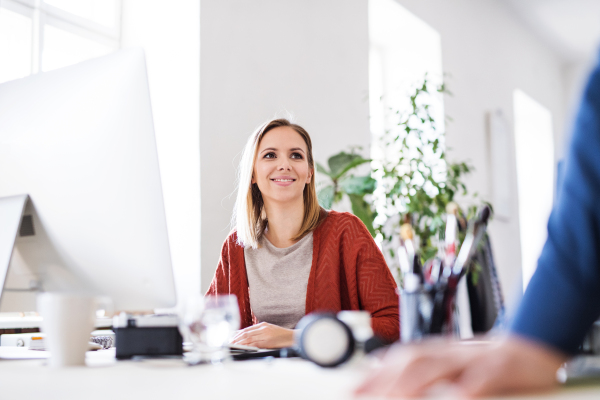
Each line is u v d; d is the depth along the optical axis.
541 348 0.50
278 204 1.76
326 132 3.37
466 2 4.96
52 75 1.08
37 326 1.96
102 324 1.89
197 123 2.59
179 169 2.65
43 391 0.61
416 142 3.91
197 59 2.63
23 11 2.69
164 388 0.61
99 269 1.01
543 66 6.50
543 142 6.68
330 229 1.74
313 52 3.32
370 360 0.82
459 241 2.10
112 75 1.00
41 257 1.06
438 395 0.46
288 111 3.10
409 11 4.14
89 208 1.00
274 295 1.68
